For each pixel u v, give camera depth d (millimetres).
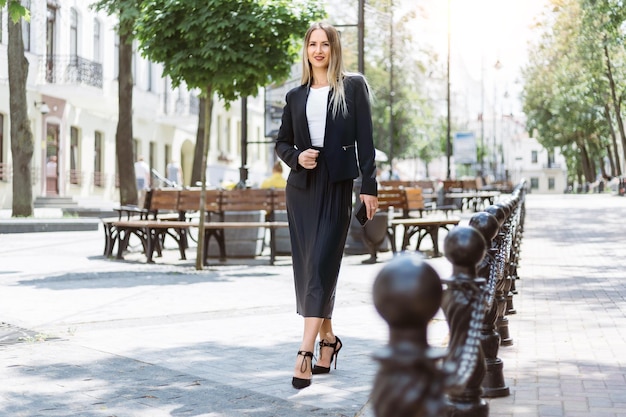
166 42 12086
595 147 72875
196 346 6406
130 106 26188
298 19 11953
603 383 5059
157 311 8234
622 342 6449
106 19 39469
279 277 11461
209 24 11594
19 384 5156
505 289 6613
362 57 15188
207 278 11320
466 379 2607
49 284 10523
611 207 35250
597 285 10227
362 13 15148
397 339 1717
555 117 66625
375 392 1632
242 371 5531
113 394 4910
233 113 58844
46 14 34781
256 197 14617
